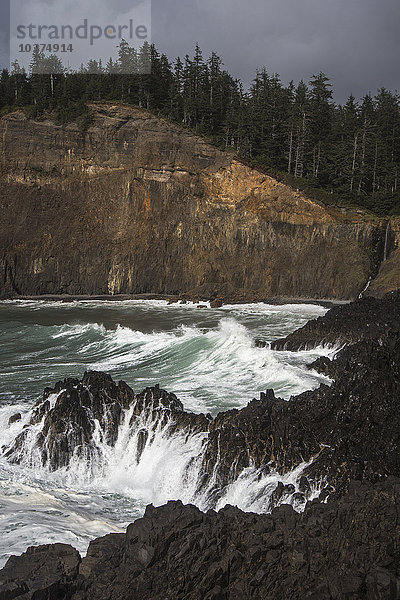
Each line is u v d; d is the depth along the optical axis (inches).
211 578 350.6
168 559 362.3
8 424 720.3
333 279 2224.4
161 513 405.1
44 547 387.9
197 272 2373.3
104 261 2422.5
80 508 544.1
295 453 560.7
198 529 384.2
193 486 573.9
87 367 1027.9
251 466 565.6
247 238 2353.6
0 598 327.3
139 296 2337.6
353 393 625.0
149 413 686.5
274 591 343.0
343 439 558.9
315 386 820.0
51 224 2474.2
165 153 2527.1
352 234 2269.9
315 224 2294.5
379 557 349.7
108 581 354.0
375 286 2123.5
